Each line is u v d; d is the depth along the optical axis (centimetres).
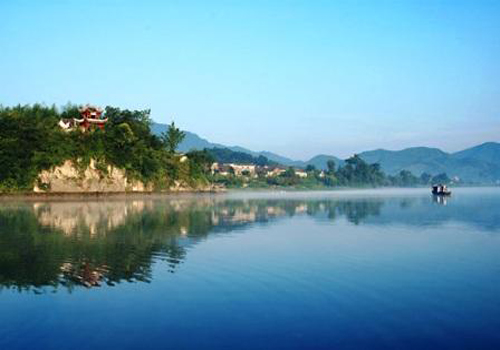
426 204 11794
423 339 1897
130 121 19750
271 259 3581
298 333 1962
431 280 2903
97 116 18000
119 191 16788
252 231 5475
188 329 2006
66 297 2494
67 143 15200
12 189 13825
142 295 2534
